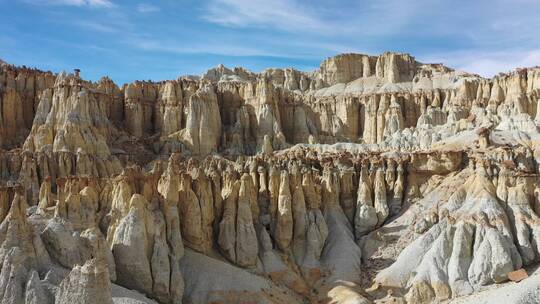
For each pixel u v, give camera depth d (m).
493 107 149.00
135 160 129.50
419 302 83.94
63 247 66.69
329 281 90.25
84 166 113.25
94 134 122.31
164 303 75.44
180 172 92.44
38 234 65.44
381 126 159.12
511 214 95.25
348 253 95.75
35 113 134.75
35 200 103.69
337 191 107.62
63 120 122.44
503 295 73.56
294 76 199.50
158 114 146.00
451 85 173.12
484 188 99.25
